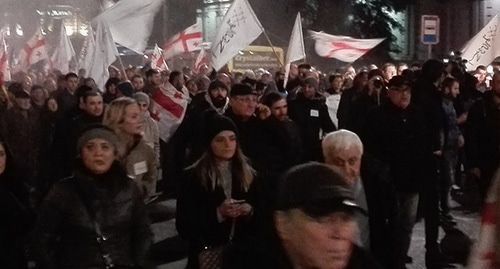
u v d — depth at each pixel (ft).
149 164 25.80
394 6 150.30
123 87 44.98
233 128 19.49
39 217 17.25
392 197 20.38
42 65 70.23
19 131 39.19
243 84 28.30
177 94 41.70
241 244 8.93
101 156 17.30
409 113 27.04
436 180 28.09
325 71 126.31
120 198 17.43
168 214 38.63
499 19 61.82
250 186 19.47
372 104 41.01
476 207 40.16
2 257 18.08
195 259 19.56
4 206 18.20
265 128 28.35
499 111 29.81
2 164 19.12
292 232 8.22
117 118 25.26
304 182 8.27
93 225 17.08
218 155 19.53
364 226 19.07
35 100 41.39
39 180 37.37
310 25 146.00
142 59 107.04
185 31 73.41
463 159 44.75
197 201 19.51
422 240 33.83
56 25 145.69
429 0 166.20
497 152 29.76
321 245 8.11
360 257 8.68
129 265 17.40
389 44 148.56
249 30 57.88
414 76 38.45
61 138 29.96
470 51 61.98
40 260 17.04
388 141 26.84
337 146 18.89
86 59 64.49
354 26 147.02
